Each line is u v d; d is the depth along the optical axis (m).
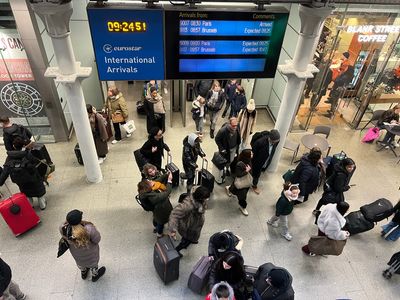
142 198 5.08
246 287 4.06
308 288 5.27
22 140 5.51
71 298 4.91
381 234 6.23
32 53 6.61
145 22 4.23
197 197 4.66
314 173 5.57
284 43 8.59
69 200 6.48
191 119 9.11
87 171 6.70
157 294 5.02
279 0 4.67
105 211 6.29
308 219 6.42
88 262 4.66
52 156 7.57
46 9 4.36
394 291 5.35
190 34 4.42
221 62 4.77
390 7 7.49
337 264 5.67
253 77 5.02
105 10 4.07
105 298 4.93
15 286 4.62
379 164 8.09
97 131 6.96
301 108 8.95
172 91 8.45
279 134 6.25
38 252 5.49
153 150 6.03
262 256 5.69
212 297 3.66
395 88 9.18
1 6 6.07
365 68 8.79
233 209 6.53
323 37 7.75
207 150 8.02
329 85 8.84
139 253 5.59
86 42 7.89
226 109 9.15
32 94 7.32
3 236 5.73
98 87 8.62
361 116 9.02
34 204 6.35
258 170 6.58
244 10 4.37
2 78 7.02
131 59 4.52
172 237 5.06
